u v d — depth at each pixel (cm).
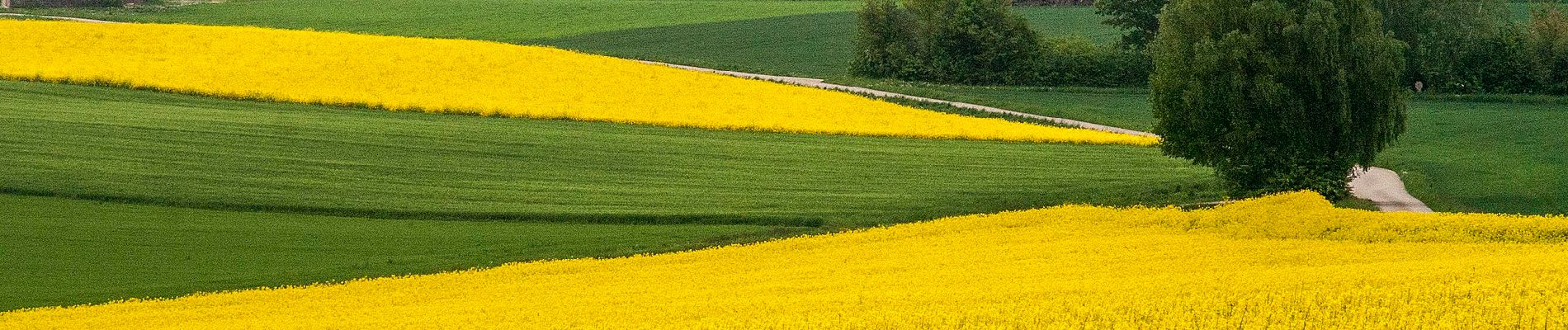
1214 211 4053
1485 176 5303
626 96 6612
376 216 4431
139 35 7544
